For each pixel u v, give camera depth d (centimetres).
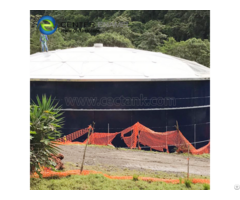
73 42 5912
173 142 2356
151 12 7181
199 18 6375
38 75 2356
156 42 6269
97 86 2308
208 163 2162
